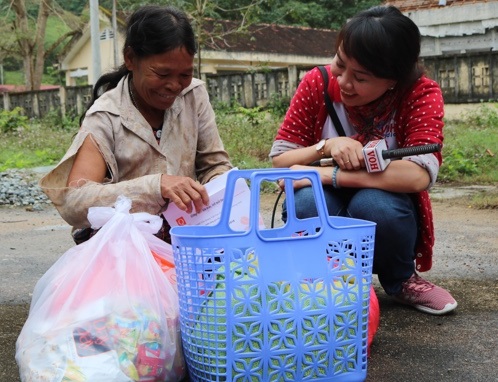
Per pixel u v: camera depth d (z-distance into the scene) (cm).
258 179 193
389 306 309
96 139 252
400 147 283
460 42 1789
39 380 193
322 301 198
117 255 212
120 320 203
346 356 203
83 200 237
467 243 462
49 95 1942
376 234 277
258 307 192
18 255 466
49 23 4656
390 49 248
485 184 762
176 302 216
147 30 237
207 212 235
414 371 236
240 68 2378
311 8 3003
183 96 273
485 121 1223
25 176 879
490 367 239
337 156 272
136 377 199
